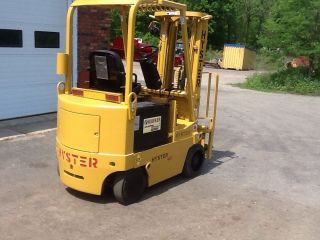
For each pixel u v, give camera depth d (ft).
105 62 18.56
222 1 150.10
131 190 18.81
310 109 48.37
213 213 18.51
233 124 37.55
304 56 70.38
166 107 20.27
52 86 35.50
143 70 21.53
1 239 15.49
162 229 16.83
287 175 24.20
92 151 17.94
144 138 19.17
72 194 19.62
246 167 25.22
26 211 17.76
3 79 31.71
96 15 36.83
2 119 32.14
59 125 19.20
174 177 22.70
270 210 19.17
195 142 22.62
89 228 16.61
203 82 71.61
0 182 20.62
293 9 69.15
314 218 18.62
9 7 31.30
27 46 32.96
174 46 22.86
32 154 24.91
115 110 17.49
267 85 68.39
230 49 110.93
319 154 28.99
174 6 18.95
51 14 34.24
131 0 17.21
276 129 36.42
